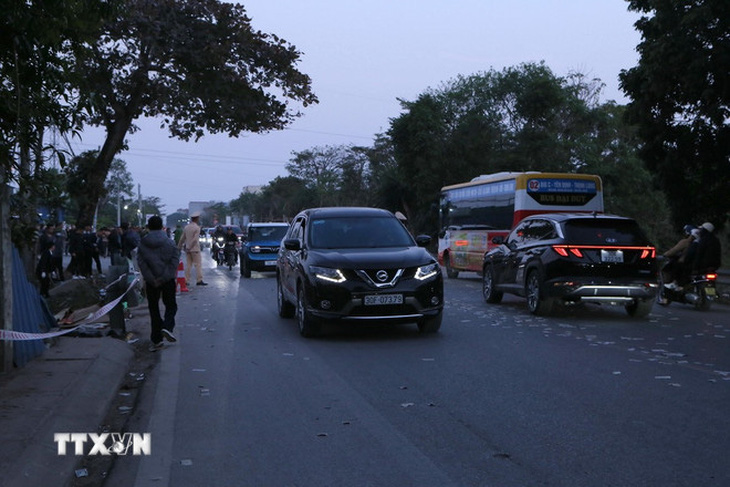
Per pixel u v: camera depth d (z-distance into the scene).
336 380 8.13
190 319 13.85
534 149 48.62
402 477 4.96
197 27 21.88
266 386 7.87
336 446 5.68
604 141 50.41
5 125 6.63
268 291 20.39
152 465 5.29
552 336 11.27
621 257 13.20
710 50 20.67
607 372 8.41
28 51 6.35
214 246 40.78
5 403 6.52
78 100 6.89
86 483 4.99
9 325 7.76
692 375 8.22
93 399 7.09
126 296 12.52
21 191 7.11
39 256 19.03
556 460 5.27
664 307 16.08
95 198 23.94
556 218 13.84
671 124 23.64
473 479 4.89
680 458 5.28
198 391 7.67
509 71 50.28
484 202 25.02
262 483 4.88
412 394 7.41
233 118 23.08
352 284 10.74
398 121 50.88
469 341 10.79
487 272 16.52
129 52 21.80
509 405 6.90
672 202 25.22
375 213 12.49
